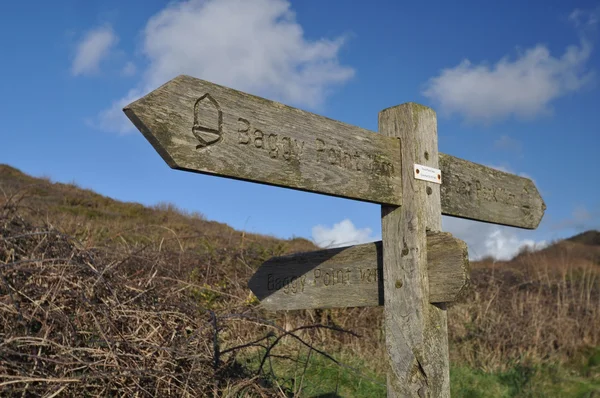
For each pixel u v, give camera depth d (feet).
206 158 6.42
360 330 18.99
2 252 12.33
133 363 10.37
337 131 7.97
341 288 9.58
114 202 78.33
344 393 14.16
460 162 10.15
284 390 12.72
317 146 7.68
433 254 8.29
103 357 10.44
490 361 21.59
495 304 24.79
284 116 7.34
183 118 6.27
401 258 8.49
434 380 8.08
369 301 9.11
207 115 6.51
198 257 18.99
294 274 10.42
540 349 23.35
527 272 31.94
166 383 10.41
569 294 28.07
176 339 11.67
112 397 10.17
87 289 11.43
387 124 9.07
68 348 9.50
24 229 13.02
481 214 10.56
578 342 24.72
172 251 18.52
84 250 12.42
